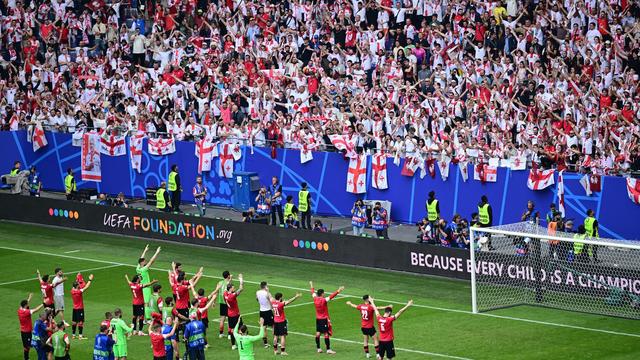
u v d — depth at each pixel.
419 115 82.75
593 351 55.53
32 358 57.41
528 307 64.75
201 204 87.44
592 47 81.81
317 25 95.94
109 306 67.31
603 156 75.38
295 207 81.31
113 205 89.06
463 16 88.50
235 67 93.88
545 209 76.44
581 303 64.12
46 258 80.50
